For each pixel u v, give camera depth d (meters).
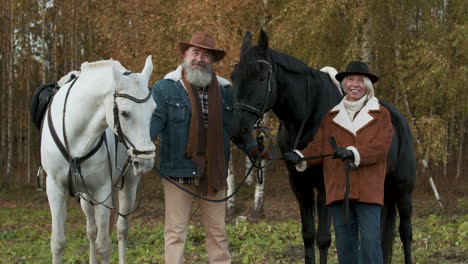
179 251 3.78
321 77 4.28
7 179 18.41
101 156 4.21
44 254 7.53
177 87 3.83
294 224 9.32
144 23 11.88
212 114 3.80
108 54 13.70
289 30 10.85
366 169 3.66
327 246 4.18
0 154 19.58
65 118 4.11
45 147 4.22
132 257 6.89
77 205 15.26
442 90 11.20
